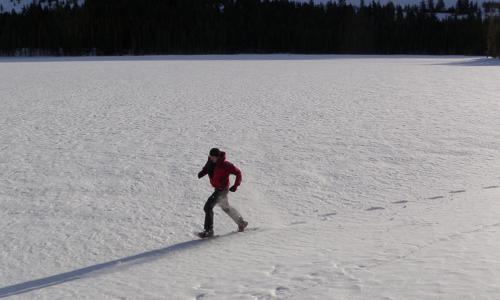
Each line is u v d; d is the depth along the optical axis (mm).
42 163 14133
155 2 153750
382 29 155375
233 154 15062
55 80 43375
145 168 13516
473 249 5855
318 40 150000
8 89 35062
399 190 11477
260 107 24891
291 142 16656
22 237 8602
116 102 27375
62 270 7094
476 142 16359
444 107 24391
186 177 12625
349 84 38000
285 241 7559
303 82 40094
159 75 49562
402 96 29312
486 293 4441
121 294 5719
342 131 18484
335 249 6629
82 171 13266
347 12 165125
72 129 19297
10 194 11289
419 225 7750
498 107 24125
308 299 4742
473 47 148750
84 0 157875
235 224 9336
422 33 154250
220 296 5188
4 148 16016
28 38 135250
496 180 12031
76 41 135500
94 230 8953
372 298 4582
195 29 148500
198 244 8055
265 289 5207
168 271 6484
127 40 142375
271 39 151125
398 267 5410
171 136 17781
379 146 16000
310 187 11852
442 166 13516
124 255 7688
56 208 10281
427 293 4559
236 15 159125
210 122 20547
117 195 11203
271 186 11953
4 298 6004
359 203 10578
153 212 10016
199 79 43844
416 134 17812
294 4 172750
